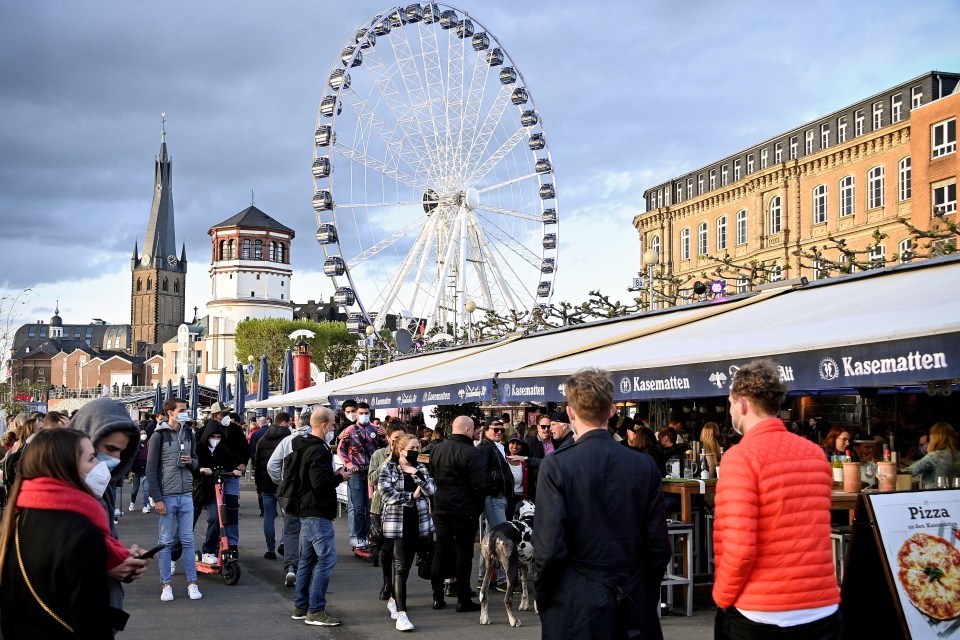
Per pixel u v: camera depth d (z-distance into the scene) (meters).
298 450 9.41
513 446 12.32
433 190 38.31
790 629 4.36
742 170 59.59
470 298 37.88
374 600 10.66
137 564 4.50
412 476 9.66
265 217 148.38
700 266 62.66
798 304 10.27
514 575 9.32
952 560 5.69
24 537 3.99
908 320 6.98
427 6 38.59
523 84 40.41
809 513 4.45
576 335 16.25
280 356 101.69
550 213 40.53
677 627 8.81
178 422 10.73
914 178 42.69
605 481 4.66
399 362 25.09
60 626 3.92
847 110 50.38
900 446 14.95
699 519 10.34
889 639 5.68
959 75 45.16
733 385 4.72
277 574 12.48
